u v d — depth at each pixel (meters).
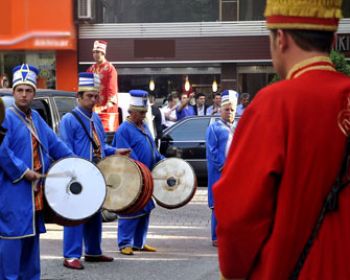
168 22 26.48
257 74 26.28
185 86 25.84
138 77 26.52
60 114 11.44
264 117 2.58
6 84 21.02
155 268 8.15
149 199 8.50
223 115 9.59
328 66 2.70
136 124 9.22
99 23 26.30
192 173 9.26
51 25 25.23
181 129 16.80
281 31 2.73
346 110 2.57
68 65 25.77
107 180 8.30
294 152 2.53
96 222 8.34
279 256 2.52
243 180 2.55
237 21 26.14
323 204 2.55
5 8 25.05
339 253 2.54
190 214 12.70
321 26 2.67
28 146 6.44
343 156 2.55
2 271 6.31
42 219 6.59
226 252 2.57
